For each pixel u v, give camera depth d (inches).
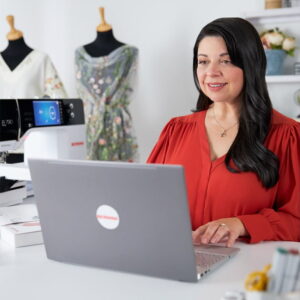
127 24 145.9
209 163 65.5
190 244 42.0
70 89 155.2
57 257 49.9
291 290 33.0
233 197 63.1
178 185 40.6
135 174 42.0
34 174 48.2
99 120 127.0
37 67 131.1
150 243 43.7
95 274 46.4
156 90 144.4
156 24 142.2
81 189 45.6
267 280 33.7
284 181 63.3
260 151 62.2
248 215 57.4
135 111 147.4
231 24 62.9
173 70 141.6
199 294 41.0
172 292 41.6
